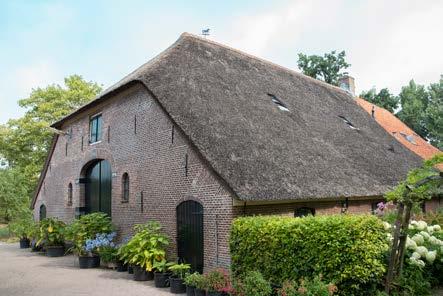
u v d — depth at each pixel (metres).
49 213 18.84
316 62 33.41
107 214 14.38
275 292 7.43
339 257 6.80
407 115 35.19
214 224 9.29
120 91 13.15
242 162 9.59
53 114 27.64
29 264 13.04
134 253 10.41
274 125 12.38
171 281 8.95
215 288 7.80
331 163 12.32
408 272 7.80
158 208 11.27
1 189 23.52
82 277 10.72
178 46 13.67
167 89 11.11
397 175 15.00
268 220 8.00
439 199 18.28
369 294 6.98
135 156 12.54
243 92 13.32
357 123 18.95
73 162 16.75
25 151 28.84
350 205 12.30
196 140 9.62
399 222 7.21
